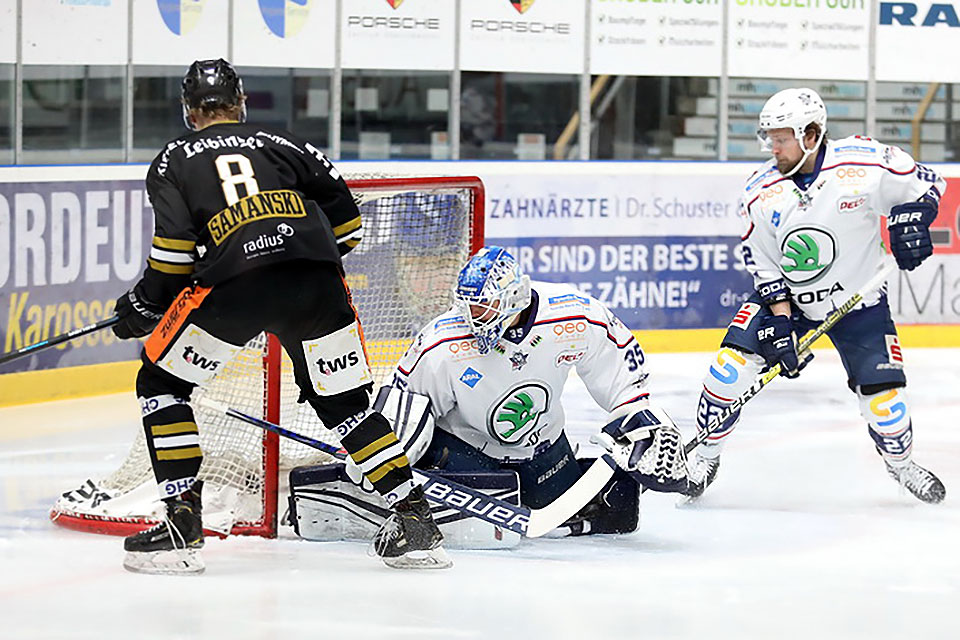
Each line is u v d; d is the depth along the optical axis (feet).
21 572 34.32
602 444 38.24
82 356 66.95
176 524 33.63
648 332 83.97
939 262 87.61
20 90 68.03
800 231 44.29
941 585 34.37
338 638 28.86
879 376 44.80
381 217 44.70
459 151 83.41
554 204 82.07
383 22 80.94
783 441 56.39
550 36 84.07
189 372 33.47
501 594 32.55
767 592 33.40
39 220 64.69
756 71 87.56
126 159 73.15
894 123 90.12
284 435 36.78
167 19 74.18
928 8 89.61
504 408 37.83
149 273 33.12
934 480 45.11
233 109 34.81
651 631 29.81
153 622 29.91
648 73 85.81
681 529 40.91
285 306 32.68
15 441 54.85
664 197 84.23
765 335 44.52
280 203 32.73
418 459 37.58
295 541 38.22
